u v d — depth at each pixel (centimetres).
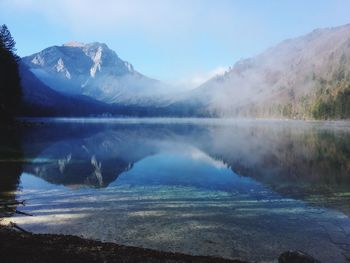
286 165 4025
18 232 1617
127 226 1869
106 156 4819
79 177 3269
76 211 2131
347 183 3047
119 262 1289
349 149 5475
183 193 2652
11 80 9775
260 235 1769
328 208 2253
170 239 1700
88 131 10369
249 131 10994
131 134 9375
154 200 2430
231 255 1543
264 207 2270
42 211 2125
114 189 2778
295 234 1786
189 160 4456
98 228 1833
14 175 3272
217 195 2592
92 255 1332
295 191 2725
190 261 1364
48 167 3788
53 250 1356
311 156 4753
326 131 10219
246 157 4725
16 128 9088
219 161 4375
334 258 1534
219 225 1900
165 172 3597
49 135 8050
